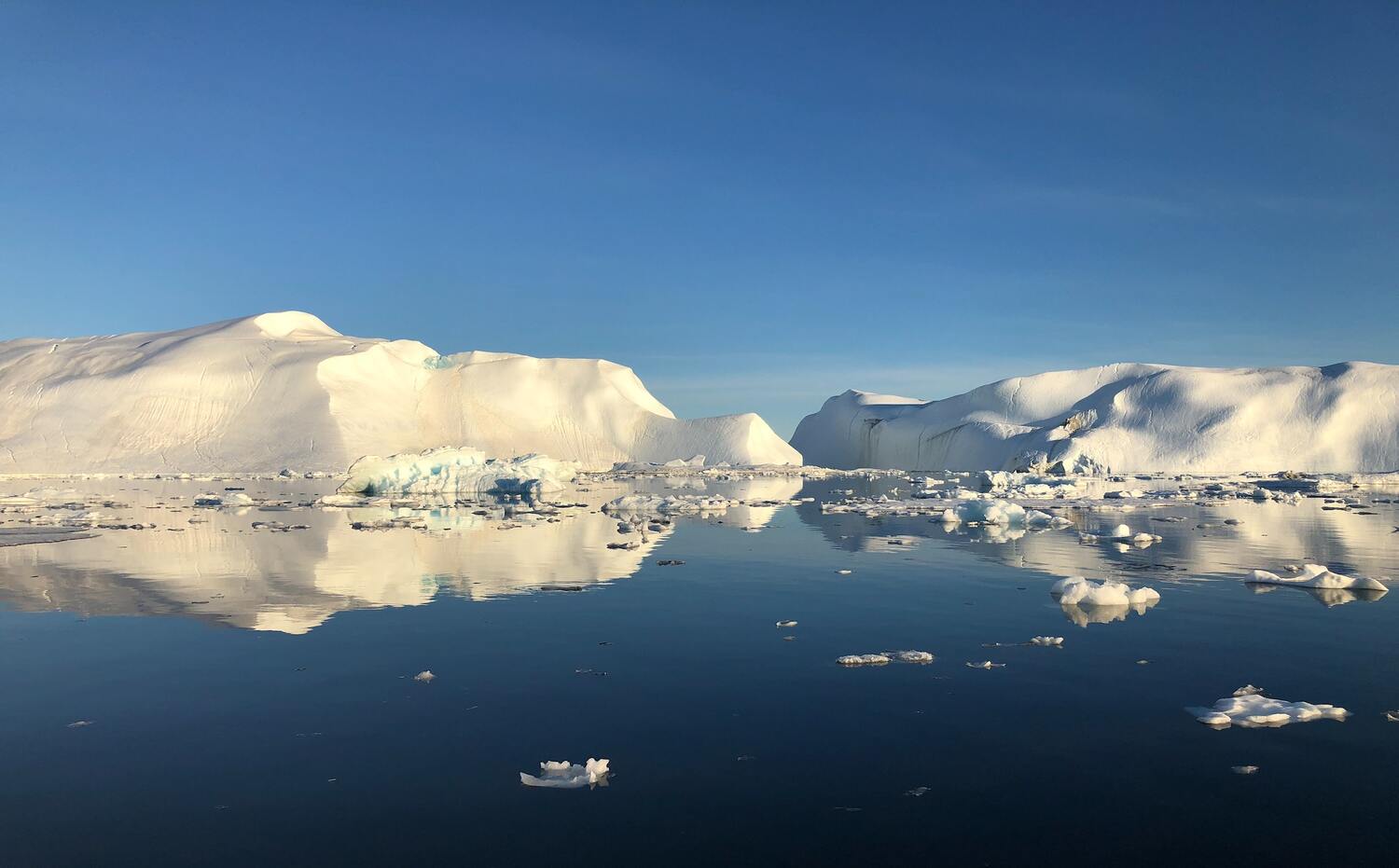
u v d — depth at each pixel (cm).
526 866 650
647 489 5475
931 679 1102
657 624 1405
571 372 10525
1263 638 1306
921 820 722
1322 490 5412
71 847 682
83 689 1066
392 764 838
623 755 857
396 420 8875
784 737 905
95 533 2791
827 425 14462
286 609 1530
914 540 2544
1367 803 750
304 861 659
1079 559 2116
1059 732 916
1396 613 1479
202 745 887
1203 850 672
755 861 657
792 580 1819
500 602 1584
